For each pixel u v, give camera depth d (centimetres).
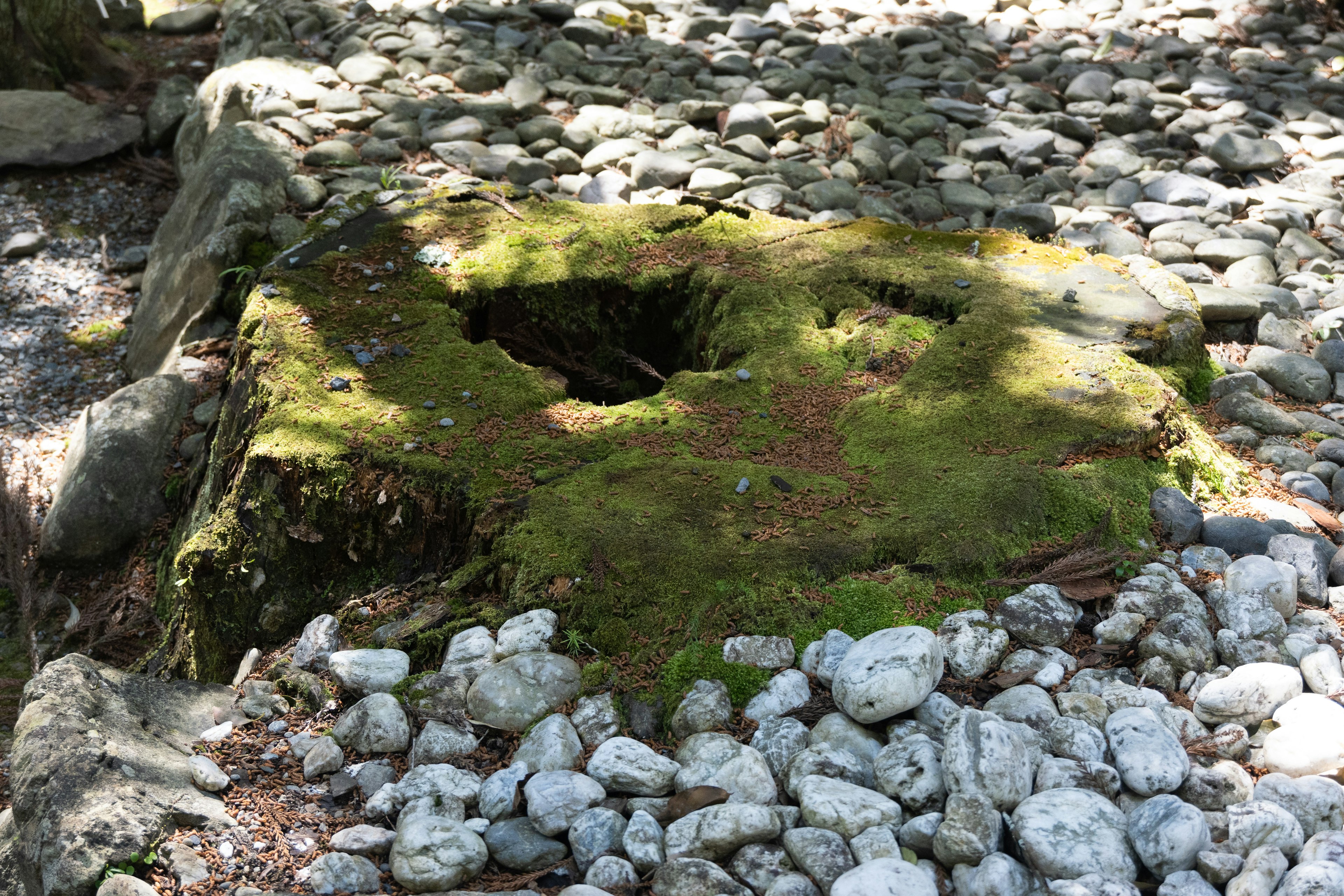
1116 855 213
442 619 288
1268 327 439
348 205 459
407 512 310
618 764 241
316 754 253
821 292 410
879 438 330
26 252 609
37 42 693
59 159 658
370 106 605
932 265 427
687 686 261
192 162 623
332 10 716
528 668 263
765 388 356
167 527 440
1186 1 755
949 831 216
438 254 417
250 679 290
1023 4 768
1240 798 229
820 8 752
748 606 272
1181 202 535
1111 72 664
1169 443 341
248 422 352
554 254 423
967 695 260
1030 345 370
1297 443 376
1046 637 273
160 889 217
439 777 244
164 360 513
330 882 220
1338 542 327
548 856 229
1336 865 208
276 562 326
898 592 277
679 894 213
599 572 277
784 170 555
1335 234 515
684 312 428
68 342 557
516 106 607
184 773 246
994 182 557
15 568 427
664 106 610
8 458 483
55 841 218
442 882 220
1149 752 233
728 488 305
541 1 719
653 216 457
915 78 655
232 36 716
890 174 562
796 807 233
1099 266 431
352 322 377
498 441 324
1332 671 261
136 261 600
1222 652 275
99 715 255
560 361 418
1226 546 310
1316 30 737
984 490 304
